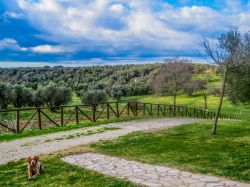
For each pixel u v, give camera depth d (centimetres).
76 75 11944
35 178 1061
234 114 7638
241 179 997
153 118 3184
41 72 11331
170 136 1858
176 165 1174
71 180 1028
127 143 1645
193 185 945
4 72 10325
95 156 1363
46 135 2000
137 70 13388
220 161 1212
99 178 1037
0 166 1253
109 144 1627
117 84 11675
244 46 1959
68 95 6278
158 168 1145
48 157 1353
